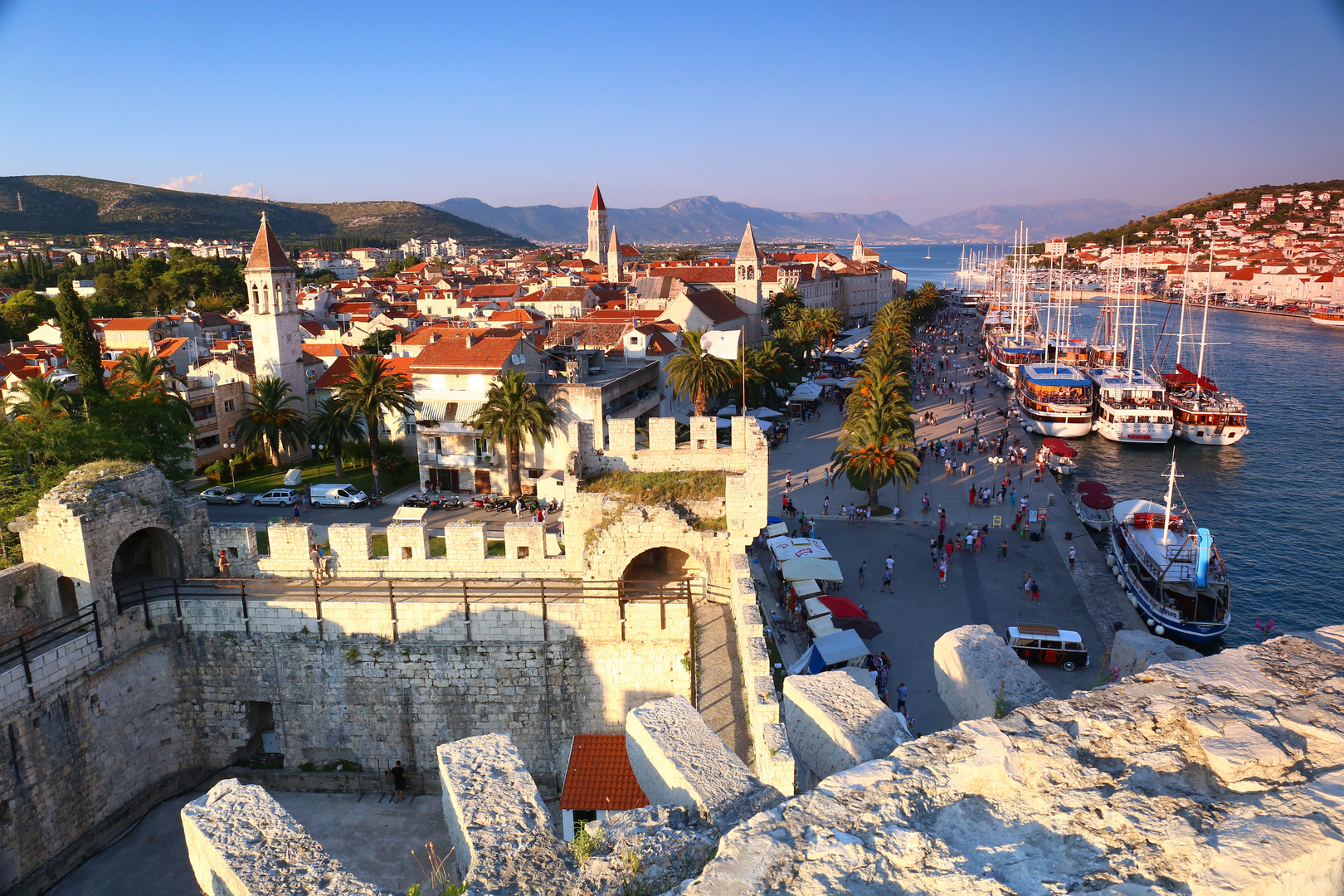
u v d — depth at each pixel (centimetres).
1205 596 5291
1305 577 6700
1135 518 6350
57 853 3056
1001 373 15138
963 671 1424
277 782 3566
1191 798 820
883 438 7288
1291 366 17262
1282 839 727
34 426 5691
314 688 3512
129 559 3850
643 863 939
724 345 11038
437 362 8325
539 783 3512
